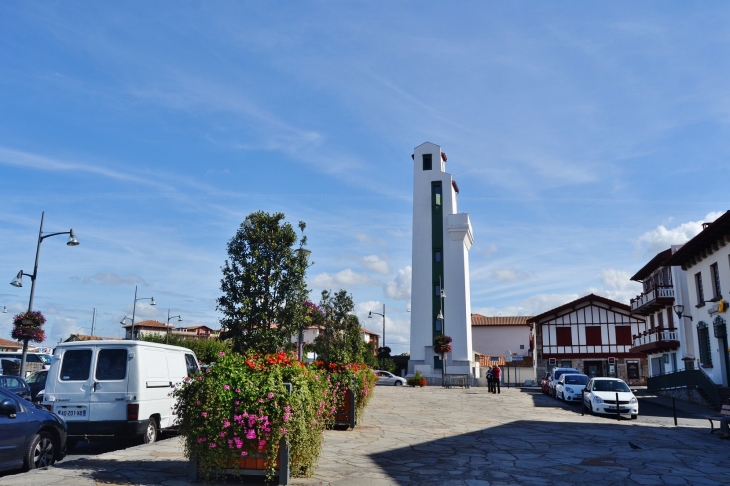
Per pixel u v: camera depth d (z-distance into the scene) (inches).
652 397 1238.9
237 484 305.3
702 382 1005.8
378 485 320.5
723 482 357.7
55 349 462.6
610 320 2012.8
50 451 378.6
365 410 794.8
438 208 2166.6
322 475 340.8
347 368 581.6
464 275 2091.5
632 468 398.3
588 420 746.2
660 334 1424.7
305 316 740.0
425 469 375.2
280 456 306.2
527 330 2672.2
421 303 2092.8
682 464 418.0
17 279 887.7
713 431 607.2
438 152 2210.9
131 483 302.5
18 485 293.3
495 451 458.9
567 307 2037.4
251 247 725.3
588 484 345.1
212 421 296.4
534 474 370.3
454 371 2021.4
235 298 714.2
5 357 965.8
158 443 449.7
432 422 665.6
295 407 305.9
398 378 1819.6
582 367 2007.9
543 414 817.5
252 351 342.3
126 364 457.1
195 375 311.3
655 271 1596.9
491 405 956.0
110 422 443.5
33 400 740.7
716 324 1029.8
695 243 1056.8
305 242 747.4
